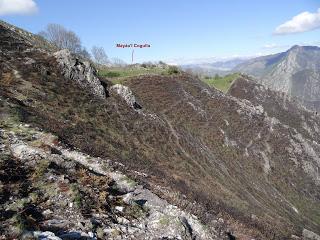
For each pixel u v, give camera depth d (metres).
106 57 129.25
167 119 74.81
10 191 15.26
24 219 13.12
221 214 31.31
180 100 88.19
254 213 49.69
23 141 22.06
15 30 68.88
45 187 16.48
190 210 23.89
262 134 97.50
